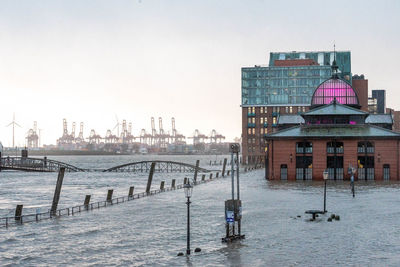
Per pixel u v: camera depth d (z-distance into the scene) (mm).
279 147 111250
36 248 45938
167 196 88688
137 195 90562
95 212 68688
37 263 40562
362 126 114000
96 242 47906
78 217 64375
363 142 108750
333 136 108625
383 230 49156
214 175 166500
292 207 67250
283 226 52594
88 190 111750
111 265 39094
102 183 135375
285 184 102312
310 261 37656
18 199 92750
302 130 113625
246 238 46938
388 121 137125
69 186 124500
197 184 114125
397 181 106438
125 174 183750
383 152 108188
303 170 110625
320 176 109250
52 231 54469
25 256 42938
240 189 95375
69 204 83500
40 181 143000
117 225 57281
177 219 60688
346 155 108688
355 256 38844
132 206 74438
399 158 107750
